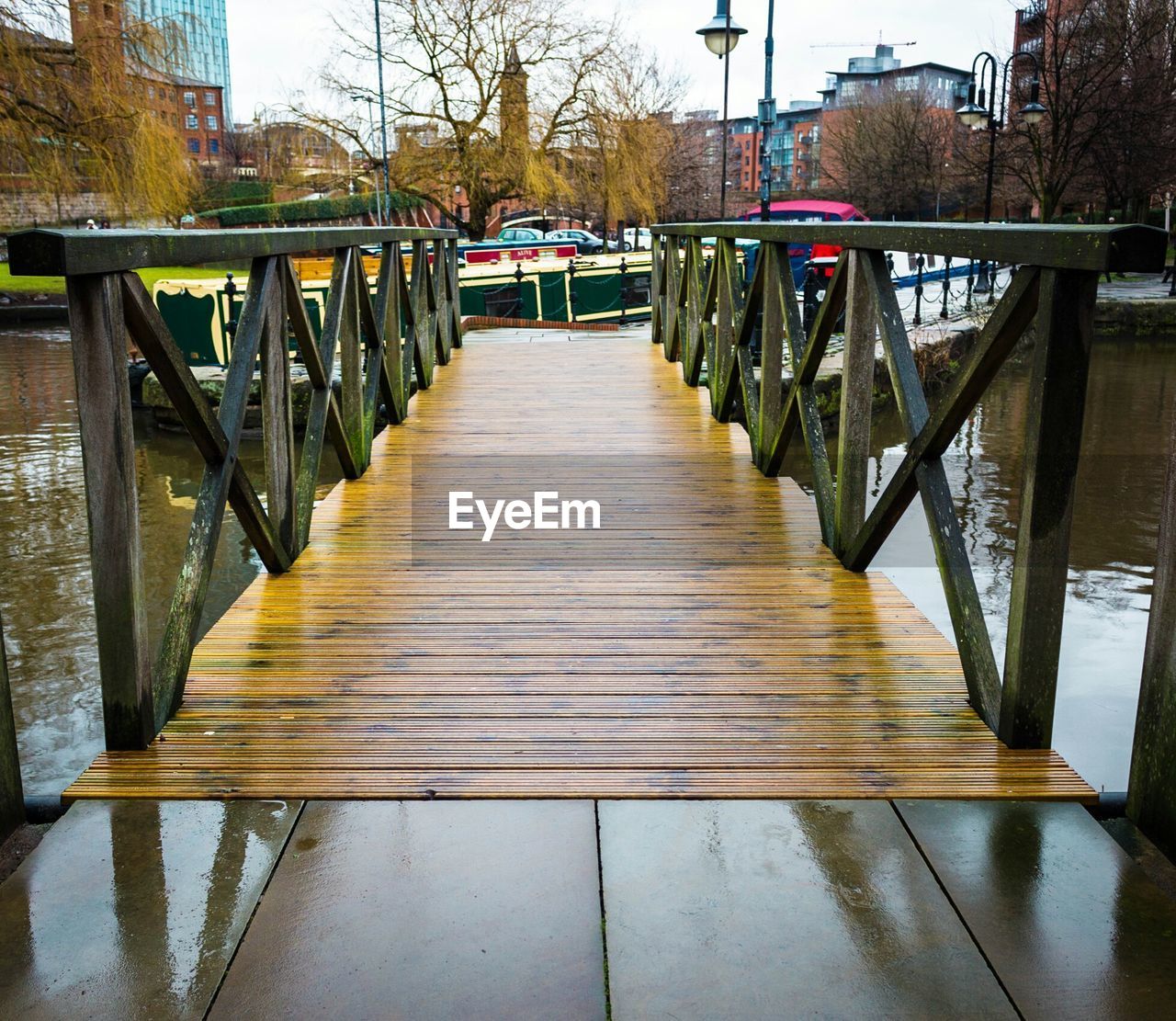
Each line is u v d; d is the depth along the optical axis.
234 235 2.68
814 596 3.28
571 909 1.74
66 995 1.54
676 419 6.18
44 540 6.95
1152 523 7.02
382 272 5.51
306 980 1.57
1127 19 25.12
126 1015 1.50
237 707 2.50
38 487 8.38
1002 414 11.55
